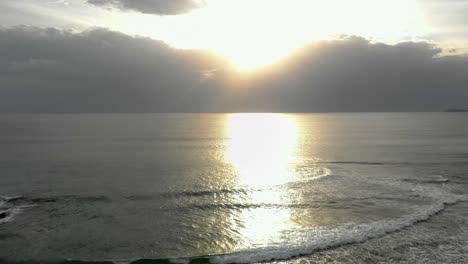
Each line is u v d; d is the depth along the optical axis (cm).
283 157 6675
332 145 8875
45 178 4497
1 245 2366
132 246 2366
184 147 8488
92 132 13538
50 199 3497
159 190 3869
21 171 4991
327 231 2589
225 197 3588
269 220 2873
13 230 2644
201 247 2352
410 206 3186
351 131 14650
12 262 2123
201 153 7300
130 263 2103
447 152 7038
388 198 3472
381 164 5594
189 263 2105
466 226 2662
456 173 4731
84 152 7206
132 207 3244
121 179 4456
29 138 10394
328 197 3547
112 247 2348
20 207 3231
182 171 5084
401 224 2708
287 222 2820
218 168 5369
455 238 2439
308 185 4100
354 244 2350
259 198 3544
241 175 4788
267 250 2248
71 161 5984
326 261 2109
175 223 2814
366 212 3036
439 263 2073
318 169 5216
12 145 8375
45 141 9488
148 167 5422
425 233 2530
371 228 2628
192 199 3516
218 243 2414
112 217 2959
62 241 2444
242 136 12425
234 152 7512
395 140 9938
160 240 2467
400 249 2266
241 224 2783
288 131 15288
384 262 2092
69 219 2902
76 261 2131
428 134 12262
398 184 4078
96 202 3403
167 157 6612
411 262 2088
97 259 2164
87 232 2612
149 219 2909
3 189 3900
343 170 5088
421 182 4166
